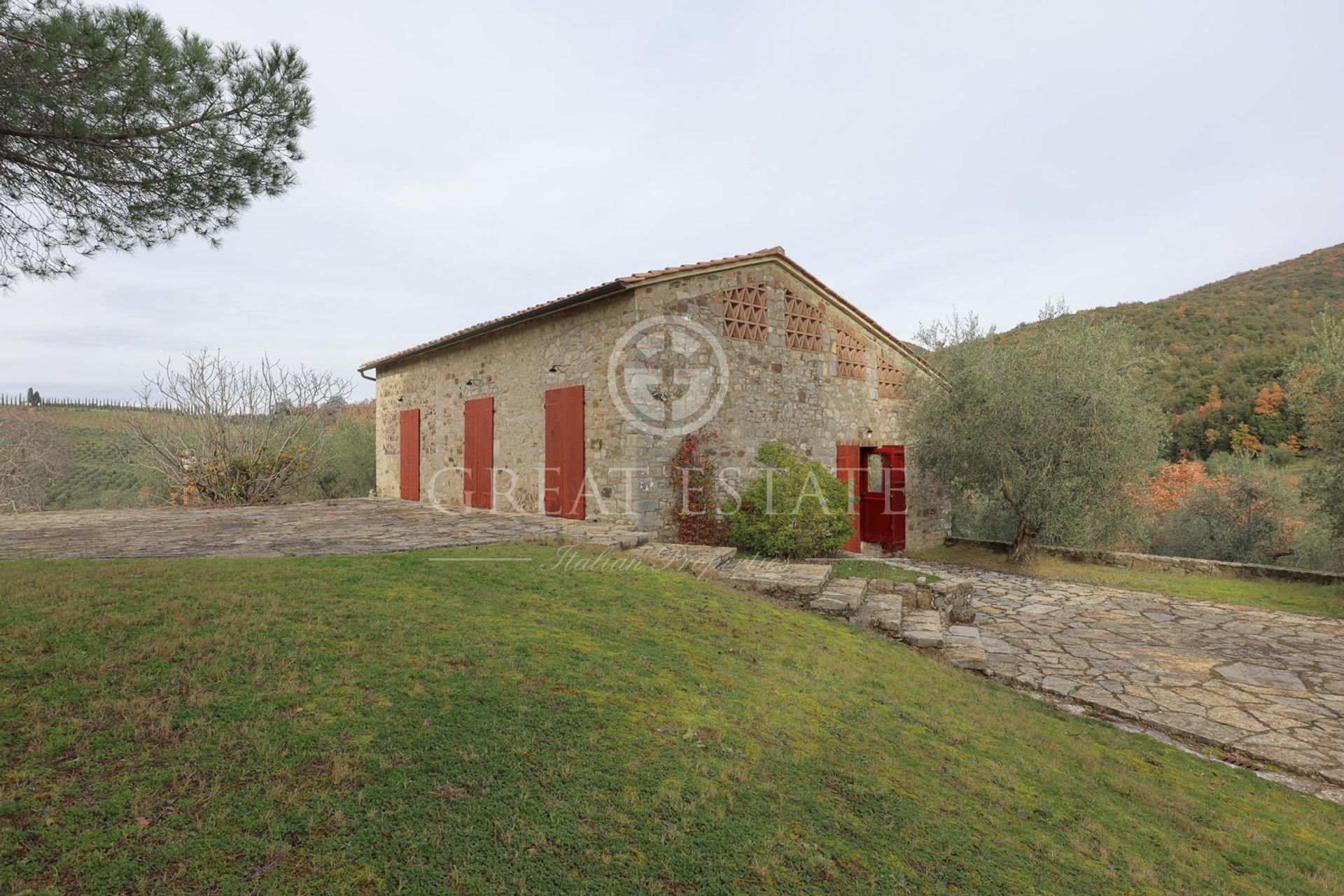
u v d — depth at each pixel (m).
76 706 2.54
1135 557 10.81
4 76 3.63
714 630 4.76
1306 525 14.41
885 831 2.47
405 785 2.25
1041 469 10.70
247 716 2.58
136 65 3.87
